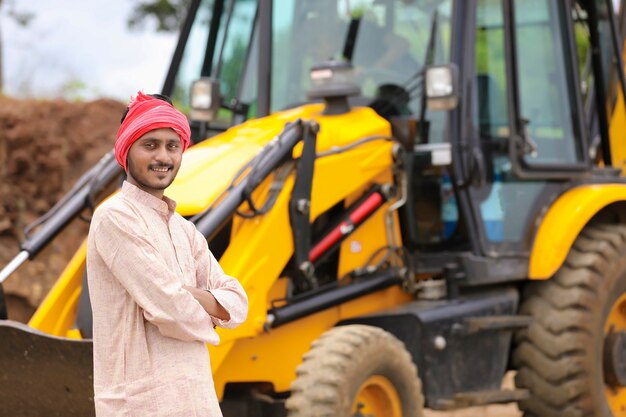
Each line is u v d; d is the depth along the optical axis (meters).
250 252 5.61
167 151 3.75
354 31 6.77
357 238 6.33
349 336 5.68
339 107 6.35
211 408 3.68
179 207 5.57
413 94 6.59
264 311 5.65
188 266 3.80
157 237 3.71
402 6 6.71
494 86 6.70
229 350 5.49
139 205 3.72
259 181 5.66
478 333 6.42
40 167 11.08
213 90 6.51
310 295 5.98
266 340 5.90
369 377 5.66
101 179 6.23
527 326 6.66
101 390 3.67
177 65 6.88
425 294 6.48
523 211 6.70
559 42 7.07
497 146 6.68
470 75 6.51
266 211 5.71
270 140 5.98
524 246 6.67
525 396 6.56
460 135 6.46
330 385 5.45
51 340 5.01
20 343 5.07
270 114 6.54
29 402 5.16
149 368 3.63
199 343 3.73
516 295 6.70
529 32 6.96
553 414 6.64
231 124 6.78
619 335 6.91
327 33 6.80
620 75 7.70
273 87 6.76
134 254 3.61
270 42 6.57
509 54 6.65
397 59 6.68
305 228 5.84
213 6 6.96
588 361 6.63
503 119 6.69
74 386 5.04
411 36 6.67
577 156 7.05
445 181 6.58
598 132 8.23
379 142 6.31
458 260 6.46
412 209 6.63
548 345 6.61
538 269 6.58
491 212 6.61
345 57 6.74
